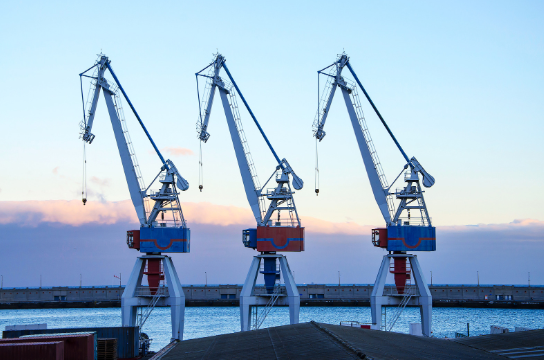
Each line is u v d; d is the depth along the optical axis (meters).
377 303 84.81
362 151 88.94
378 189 87.81
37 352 40.09
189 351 45.19
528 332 54.66
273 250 85.25
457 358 38.78
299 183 86.06
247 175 88.38
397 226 86.00
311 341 40.66
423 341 49.34
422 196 86.81
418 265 86.19
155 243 86.06
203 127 89.88
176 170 88.06
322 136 89.06
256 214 87.31
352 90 89.75
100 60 90.00
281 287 87.88
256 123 88.81
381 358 33.38
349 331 48.31
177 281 87.56
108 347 57.56
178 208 87.94
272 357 36.78
